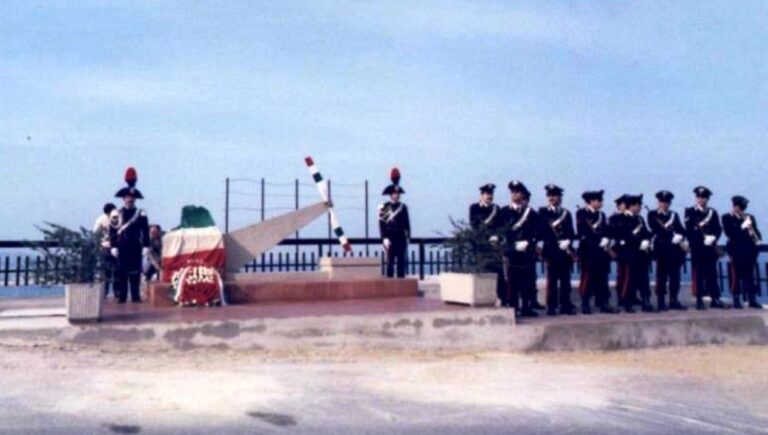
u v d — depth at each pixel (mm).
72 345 10969
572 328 13055
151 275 16750
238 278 15656
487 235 13719
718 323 14102
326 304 14172
